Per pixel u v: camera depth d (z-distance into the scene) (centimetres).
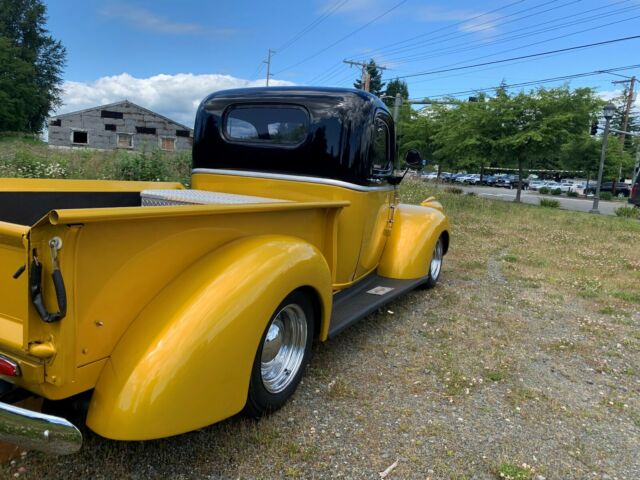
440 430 289
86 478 226
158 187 430
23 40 5881
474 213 1514
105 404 195
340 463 253
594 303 589
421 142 3456
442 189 2272
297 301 285
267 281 242
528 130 2112
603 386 365
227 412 230
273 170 395
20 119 4988
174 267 221
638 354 431
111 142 4225
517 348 426
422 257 488
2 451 230
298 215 301
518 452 273
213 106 418
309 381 338
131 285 202
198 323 210
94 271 184
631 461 273
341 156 369
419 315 497
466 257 826
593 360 411
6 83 4900
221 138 415
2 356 194
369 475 246
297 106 379
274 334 280
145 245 203
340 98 371
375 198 417
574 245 1009
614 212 2230
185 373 203
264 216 270
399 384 342
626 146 5112
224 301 221
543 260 830
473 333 454
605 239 1126
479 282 654
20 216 329
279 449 258
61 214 158
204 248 236
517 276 700
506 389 347
